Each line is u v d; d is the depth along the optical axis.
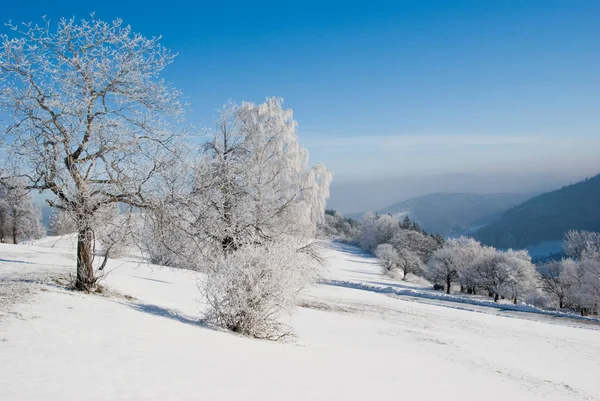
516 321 27.41
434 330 20.80
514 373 13.43
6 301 10.17
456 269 76.38
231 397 6.12
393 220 130.75
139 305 13.82
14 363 6.07
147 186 13.67
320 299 28.19
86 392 5.38
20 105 12.22
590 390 12.59
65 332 8.26
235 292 12.70
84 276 14.27
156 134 13.77
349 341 14.84
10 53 12.15
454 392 9.62
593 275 55.59
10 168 12.52
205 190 15.66
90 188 13.32
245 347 10.19
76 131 12.71
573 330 25.55
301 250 23.19
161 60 14.03
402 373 10.79
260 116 27.86
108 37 13.40
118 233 13.92
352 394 7.71
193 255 18.81
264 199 23.61
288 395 6.79
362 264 95.31
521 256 76.25
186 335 10.06
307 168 29.27
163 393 5.77
